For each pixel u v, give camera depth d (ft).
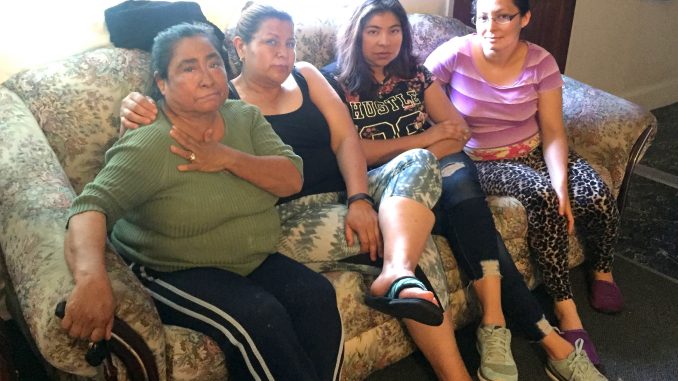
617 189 6.74
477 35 6.54
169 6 5.82
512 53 6.42
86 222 4.01
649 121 6.62
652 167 10.04
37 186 4.59
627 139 6.59
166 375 4.20
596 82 11.17
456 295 5.70
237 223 4.65
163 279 4.54
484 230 5.44
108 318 3.71
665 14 11.46
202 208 4.47
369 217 5.16
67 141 5.26
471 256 5.44
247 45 5.31
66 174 5.25
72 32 5.82
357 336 5.11
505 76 6.40
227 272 4.58
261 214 4.82
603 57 10.98
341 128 5.70
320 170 5.63
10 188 4.62
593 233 6.29
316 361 4.50
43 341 3.73
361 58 5.96
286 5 6.93
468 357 5.97
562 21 9.66
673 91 12.37
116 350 3.85
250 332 4.16
